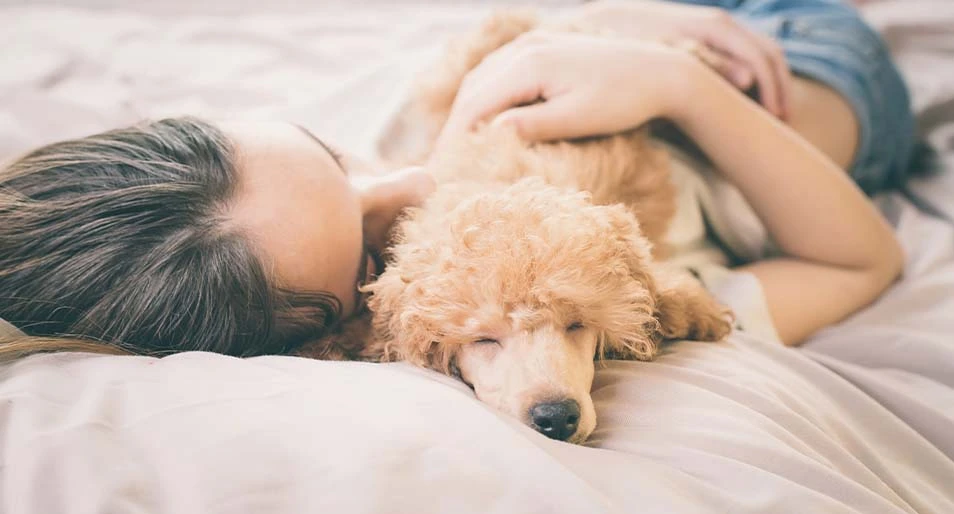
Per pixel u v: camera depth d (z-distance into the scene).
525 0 2.33
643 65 1.10
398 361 0.84
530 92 1.09
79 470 0.55
